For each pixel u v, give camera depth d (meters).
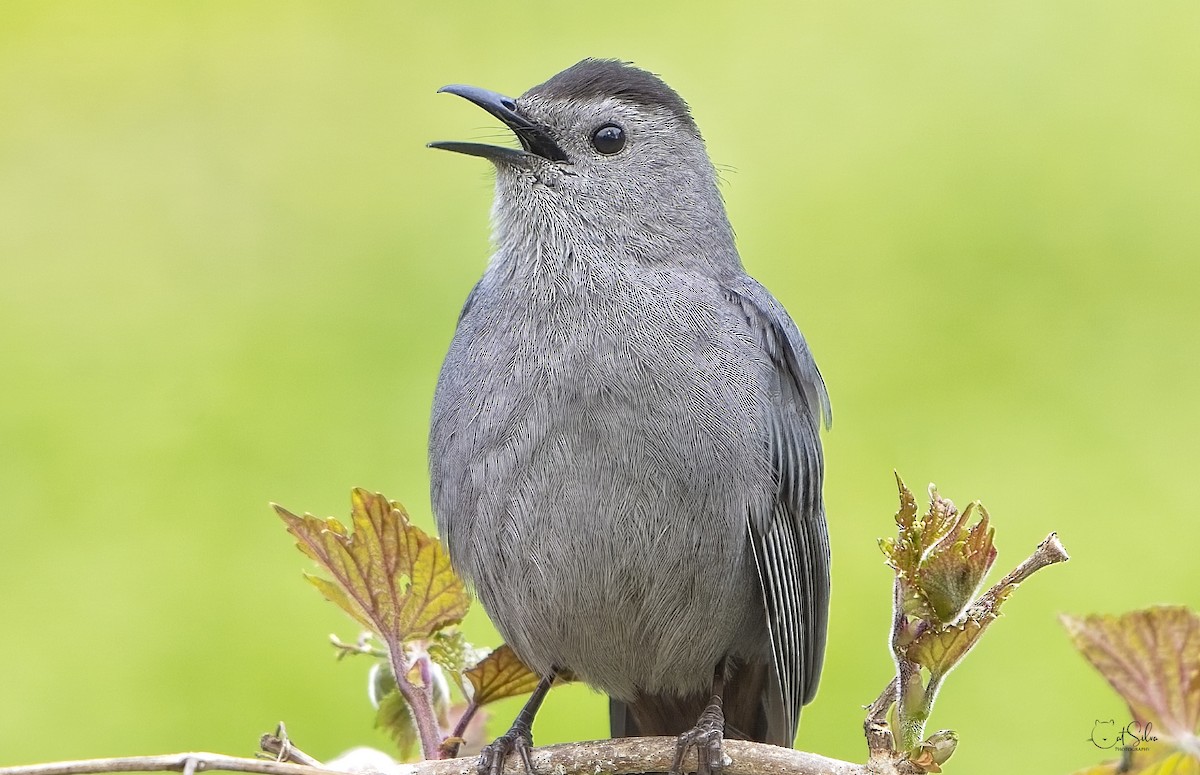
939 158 14.07
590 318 7.71
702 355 7.63
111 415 12.31
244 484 11.82
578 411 7.51
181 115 15.26
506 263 8.24
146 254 13.69
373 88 15.20
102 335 13.01
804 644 8.21
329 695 10.65
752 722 8.45
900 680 5.94
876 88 14.58
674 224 8.34
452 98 14.90
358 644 7.25
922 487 11.92
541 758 7.26
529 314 7.81
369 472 11.90
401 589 6.82
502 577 7.70
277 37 15.88
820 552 8.35
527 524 7.55
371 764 6.47
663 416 7.49
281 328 13.05
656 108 8.59
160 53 15.92
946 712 10.41
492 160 8.44
